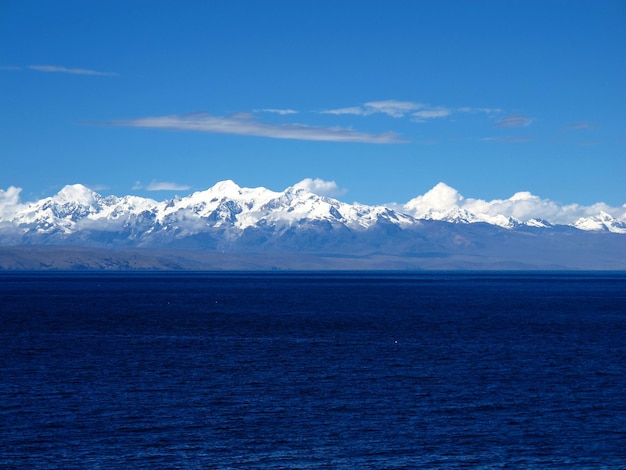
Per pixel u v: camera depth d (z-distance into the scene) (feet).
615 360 393.09
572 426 254.68
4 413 267.18
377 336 508.94
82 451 225.56
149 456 221.46
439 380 332.39
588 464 216.95
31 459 218.38
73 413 268.00
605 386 319.68
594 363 382.01
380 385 320.50
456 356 406.21
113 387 313.53
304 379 333.62
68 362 379.14
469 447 231.71
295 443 234.99
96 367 363.35
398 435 243.60
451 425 255.50
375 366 370.32
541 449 230.07
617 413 271.69
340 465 215.31
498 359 395.55
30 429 247.29
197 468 211.82
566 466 215.31
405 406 281.74
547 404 285.23
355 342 471.21
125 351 423.23
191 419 261.24
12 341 468.34
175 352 419.74
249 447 230.68
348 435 243.40
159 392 303.89
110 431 246.06
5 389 307.37
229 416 265.75
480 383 325.83
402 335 516.32
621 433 246.47
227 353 416.26
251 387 315.17
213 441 236.43
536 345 458.09
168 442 235.20
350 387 315.78
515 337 504.84
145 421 258.37
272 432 246.27
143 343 463.42
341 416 266.57
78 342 466.29
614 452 227.20
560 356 407.85
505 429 250.78
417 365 373.81
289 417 264.93
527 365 375.04
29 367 362.33
